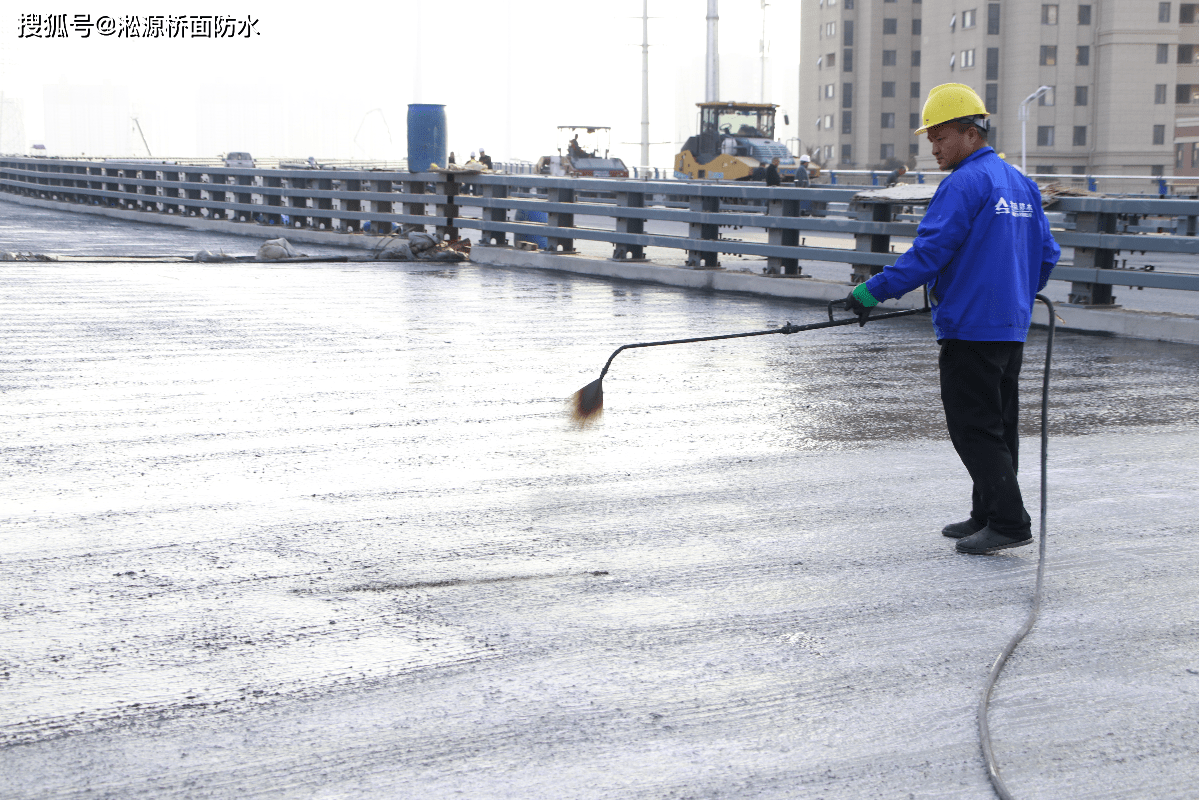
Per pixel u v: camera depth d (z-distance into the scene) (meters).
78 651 3.27
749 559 4.16
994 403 4.27
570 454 5.69
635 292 13.35
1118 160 86.94
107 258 17.02
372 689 3.05
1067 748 2.79
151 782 2.57
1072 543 4.41
